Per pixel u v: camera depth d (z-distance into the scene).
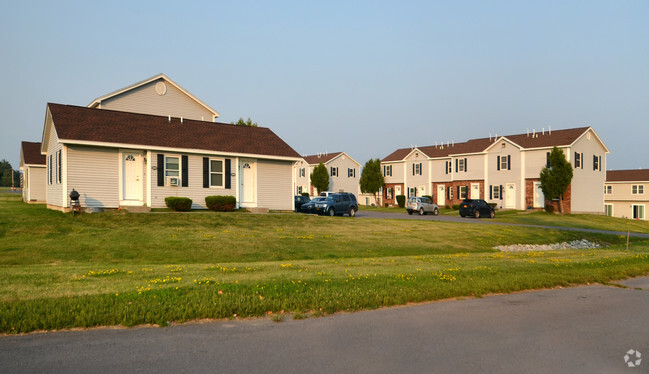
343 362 5.89
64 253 15.77
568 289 11.58
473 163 54.47
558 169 44.66
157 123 27.45
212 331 7.11
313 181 68.31
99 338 6.62
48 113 25.16
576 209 47.16
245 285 9.73
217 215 24.28
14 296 8.29
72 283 9.79
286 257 17.91
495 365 5.96
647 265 15.61
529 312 8.88
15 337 6.58
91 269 12.23
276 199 29.70
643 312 9.12
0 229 18.03
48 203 26.98
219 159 27.25
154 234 19.23
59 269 12.11
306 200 38.25
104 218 21.22
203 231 20.81
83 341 6.47
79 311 7.56
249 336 6.90
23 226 18.73
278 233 22.03
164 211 24.42
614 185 71.00
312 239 21.33
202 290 9.16
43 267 12.75
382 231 25.39
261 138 30.64
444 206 59.50
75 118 24.36
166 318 7.52
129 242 17.70
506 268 13.59
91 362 5.67
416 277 11.53
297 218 26.94
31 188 34.69
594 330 7.73
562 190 44.75
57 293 8.64
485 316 8.47
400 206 62.09
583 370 5.90
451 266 13.88
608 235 30.72
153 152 24.78
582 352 6.58
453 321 8.05
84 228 19.28
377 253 20.02
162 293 8.72
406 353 6.30
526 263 14.91
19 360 5.68
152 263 15.55
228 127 30.62
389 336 7.05
